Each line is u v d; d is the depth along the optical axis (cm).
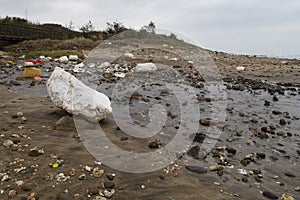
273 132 580
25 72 1184
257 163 433
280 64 2023
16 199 294
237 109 768
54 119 557
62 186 322
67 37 4000
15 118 558
